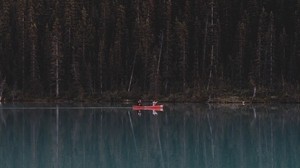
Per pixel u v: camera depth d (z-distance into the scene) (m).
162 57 154.62
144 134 79.25
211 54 152.25
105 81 150.88
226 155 61.94
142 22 154.38
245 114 106.06
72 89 149.12
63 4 160.75
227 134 78.75
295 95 139.12
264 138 74.56
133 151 65.00
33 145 69.31
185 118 99.62
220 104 135.88
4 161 58.38
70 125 89.88
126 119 98.75
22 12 158.12
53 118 100.31
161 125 89.56
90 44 156.62
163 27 158.38
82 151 64.88
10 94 147.88
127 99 145.75
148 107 117.94
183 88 147.12
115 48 152.88
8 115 105.62
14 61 155.00
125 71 154.25
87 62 154.62
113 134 79.31
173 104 137.12
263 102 138.50
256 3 158.25
